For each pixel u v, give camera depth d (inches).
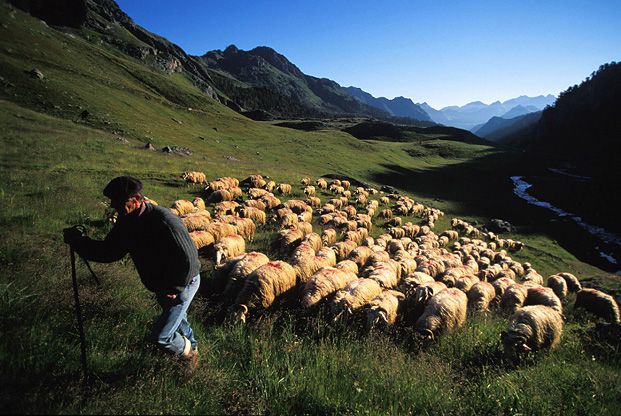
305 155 2731.3
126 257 357.4
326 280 373.7
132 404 152.7
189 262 171.5
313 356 234.4
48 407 138.9
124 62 4111.7
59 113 1763.0
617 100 6609.3
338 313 331.3
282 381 193.9
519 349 282.8
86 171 844.6
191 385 176.9
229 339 244.7
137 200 166.9
